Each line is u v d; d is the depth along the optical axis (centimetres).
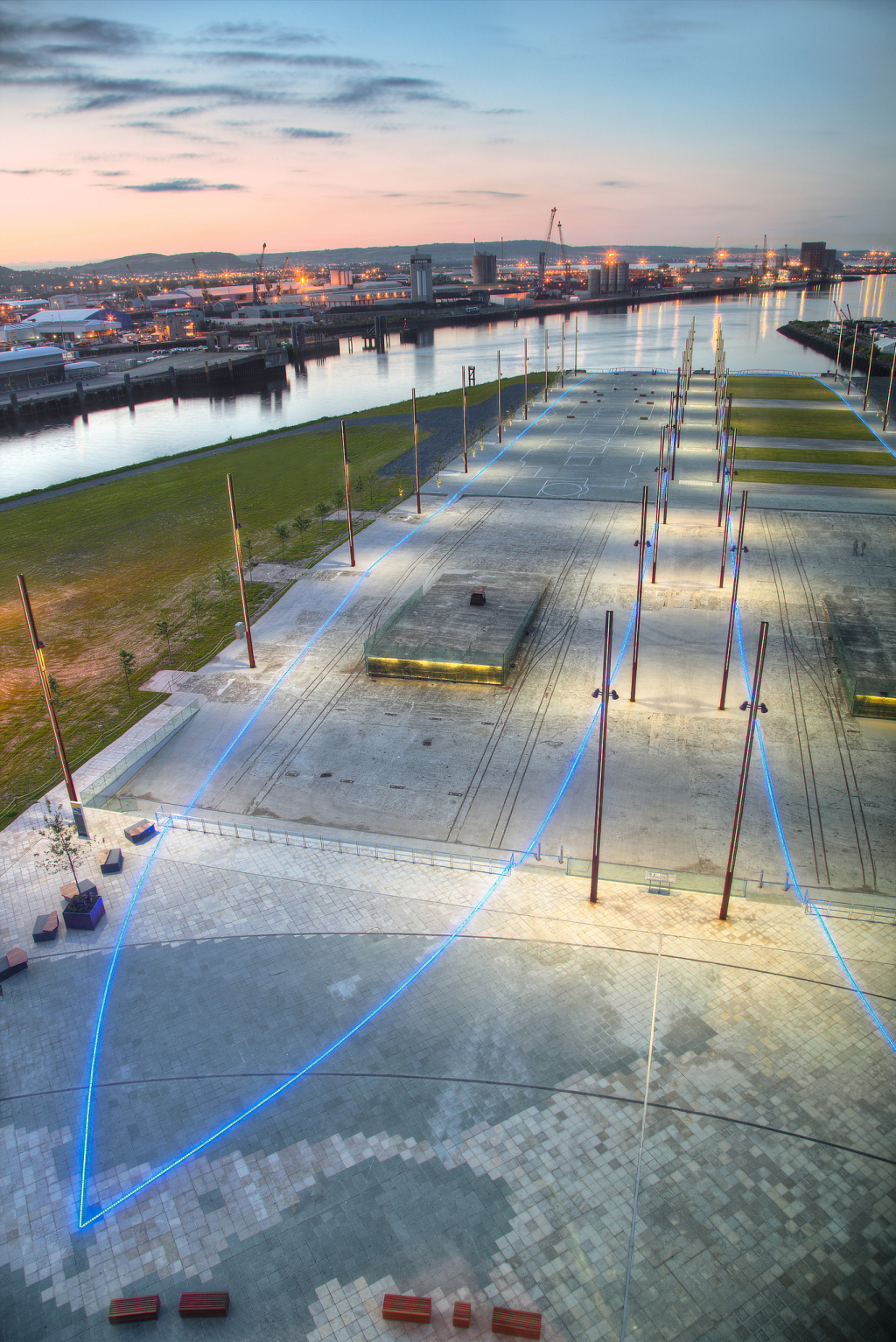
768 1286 2297
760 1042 3023
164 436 19912
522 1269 2356
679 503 10675
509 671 6412
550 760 5269
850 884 4109
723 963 3397
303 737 5644
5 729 5894
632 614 7350
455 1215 2506
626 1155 2659
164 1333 2250
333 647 6944
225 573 8138
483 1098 2861
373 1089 2909
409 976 3384
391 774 5175
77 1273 2403
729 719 5672
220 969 3475
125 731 5738
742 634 6888
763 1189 2545
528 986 3306
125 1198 2600
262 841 4400
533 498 11106
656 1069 2934
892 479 11612
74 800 4372
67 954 3600
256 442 16062
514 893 3891
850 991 3238
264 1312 2284
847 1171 2591
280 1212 2539
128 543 10106
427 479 12200
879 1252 2378
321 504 10638
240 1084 2955
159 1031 3186
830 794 4847
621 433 15088
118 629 7562
